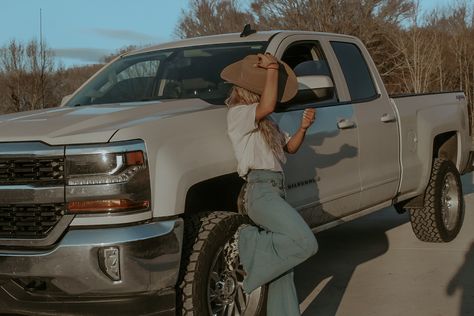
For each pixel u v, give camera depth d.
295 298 3.92
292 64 5.48
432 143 6.84
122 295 3.61
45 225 3.67
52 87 27.02
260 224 3.85
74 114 4.23
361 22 30.86
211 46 5.47
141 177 3.69
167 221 3.78
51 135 3.73
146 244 3.61
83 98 5.41
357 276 5.98
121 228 3.61
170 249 3.74
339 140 5.36
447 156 7.58
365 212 5.94
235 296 4.25
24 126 3.97
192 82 5.07
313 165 5.04
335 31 30.70
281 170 3.92
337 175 5.35
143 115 4.07
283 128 4.71
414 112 6.62
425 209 6.94
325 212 5.24
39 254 3.59
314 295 5.44
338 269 6.25
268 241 3.72
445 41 30.22
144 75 5.42
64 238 3.59
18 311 3.76
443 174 7.00
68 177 3.63
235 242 4.19
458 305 5.05
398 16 30.97
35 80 25.78
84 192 3.61
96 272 3.54
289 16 31.78
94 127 3.79
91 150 3.63
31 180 3.70
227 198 4.63
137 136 3.74
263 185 3.81
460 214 7.32
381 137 5.97
